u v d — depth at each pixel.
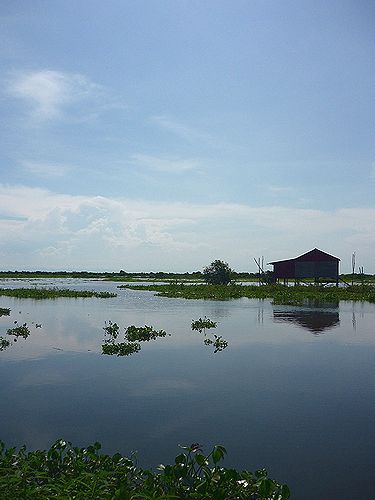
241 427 10.47
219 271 76.62
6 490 6.23
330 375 14.97
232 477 6.71
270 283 67.19
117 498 5.99
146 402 12.25
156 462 8.66
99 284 96.31
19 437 9.91
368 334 23.02
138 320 29.30
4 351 18.91
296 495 7.50
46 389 13.46
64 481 6.52
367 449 9.27
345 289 58.53
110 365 16.39
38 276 162.50
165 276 166.75
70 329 25.14
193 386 13.73
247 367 16.06
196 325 25.31
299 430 10.27
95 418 11.05
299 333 23.44
